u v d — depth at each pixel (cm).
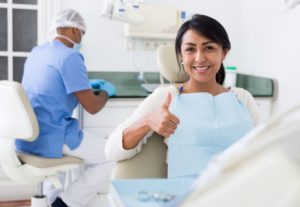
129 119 140
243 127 141
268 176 46
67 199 243
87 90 224
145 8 292
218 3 315
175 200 71
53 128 218
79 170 238
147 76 309
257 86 289
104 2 282
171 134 126
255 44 297
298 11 245
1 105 200
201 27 140
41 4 294
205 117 141
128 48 304
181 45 147
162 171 140
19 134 200
